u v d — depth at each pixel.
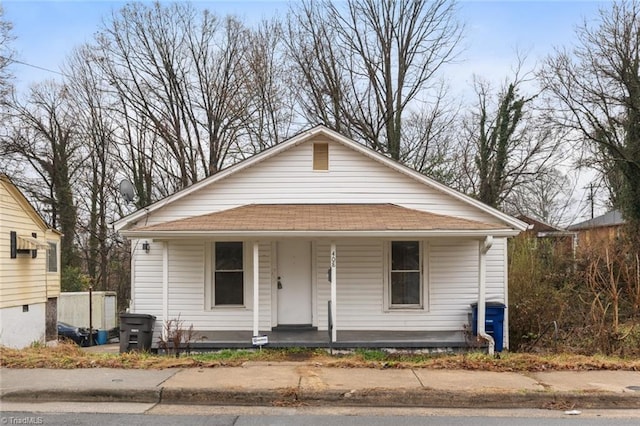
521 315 13.23
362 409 5.98
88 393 6.23
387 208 11.91
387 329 11.91
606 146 21.66
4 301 14.94
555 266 15.53
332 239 10.59
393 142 25.84
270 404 6.13
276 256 12.08
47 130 29.11
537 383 6.61
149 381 6.59
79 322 23.30
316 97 26.61
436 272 12.02
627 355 9.34
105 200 29.23
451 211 12.11
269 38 28.00
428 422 5.44
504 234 10.42
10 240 15.36
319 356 9.68
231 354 9.94
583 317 12.40
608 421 5.52
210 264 12.02
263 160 12.21
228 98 27.12
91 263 29.77
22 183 27.17
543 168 27.17
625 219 21.58
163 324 10.66
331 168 12.27
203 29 27.23
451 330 11.85
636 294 10.67
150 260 12.02
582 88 22.03
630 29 20.81
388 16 25.81
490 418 5.61
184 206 12.06
